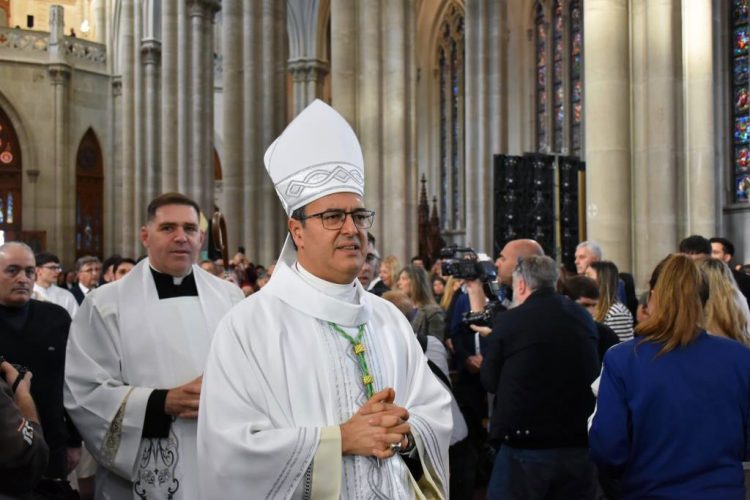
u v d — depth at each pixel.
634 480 3.13
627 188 9.21
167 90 24.45
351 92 13.57
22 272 4.41
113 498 3.58
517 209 14.20
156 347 3.61
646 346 3.14
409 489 2.34
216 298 3.83
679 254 3.25
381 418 2.17
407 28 13.67
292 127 2.45
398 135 13.51
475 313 6.04
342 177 2.39
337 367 2.35
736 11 19.06
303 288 2.40
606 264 5.89
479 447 5.92
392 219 13.51
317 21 30.53
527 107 25.94
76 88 31.86
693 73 10.23
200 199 24.27
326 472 2.12
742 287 6.97
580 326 4.44
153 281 3.77
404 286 6.75
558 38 25.25
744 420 3.08
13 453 2.71
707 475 3.01
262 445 2.13
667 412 3.04
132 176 29.23
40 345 4.47
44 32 31.30
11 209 31.06
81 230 32.19
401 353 2.56
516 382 4.38
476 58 20.30
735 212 18.75
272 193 19.64
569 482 4.39
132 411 3.36
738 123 19.00
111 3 32.72
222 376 2.25
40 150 31.20
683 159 9.20
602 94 9.16
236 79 19.69
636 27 9.29
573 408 4.35
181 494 3.35
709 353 3.09
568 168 14.77
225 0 19.81
